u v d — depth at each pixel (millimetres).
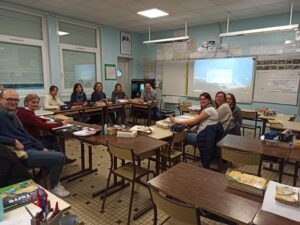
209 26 6152
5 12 4520
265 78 5410
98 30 6395
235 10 4871
